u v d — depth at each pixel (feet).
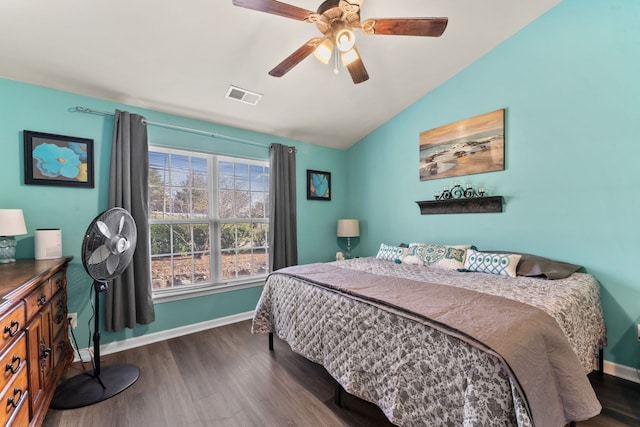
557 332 4.07
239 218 10.95
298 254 12.57
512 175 8.38
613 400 5.67
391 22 5.14
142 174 8.31
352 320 5.46
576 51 7.13
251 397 5.95
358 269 8.30
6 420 3.58
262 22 6.40
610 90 6.64
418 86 10.12
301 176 12.78
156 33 6.30
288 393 6.09
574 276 6.73
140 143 8.30
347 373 5.31
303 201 12.80
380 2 6.59
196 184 9.95
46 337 5.34
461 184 9.62
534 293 5.50
